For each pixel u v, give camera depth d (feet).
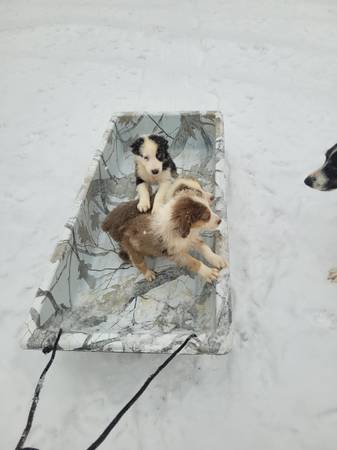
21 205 5.60
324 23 9.87
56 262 3.39
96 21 10.98
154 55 9.28
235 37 9.65
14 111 7.81
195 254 4.00
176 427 3.01
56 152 6.61
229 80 8.13
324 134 6.32
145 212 3.76
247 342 3.55
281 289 3.97
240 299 3.92
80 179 5.93
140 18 10.97
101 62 9.19
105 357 3.51
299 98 7.32
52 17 11.44
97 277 4.05
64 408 3.20
